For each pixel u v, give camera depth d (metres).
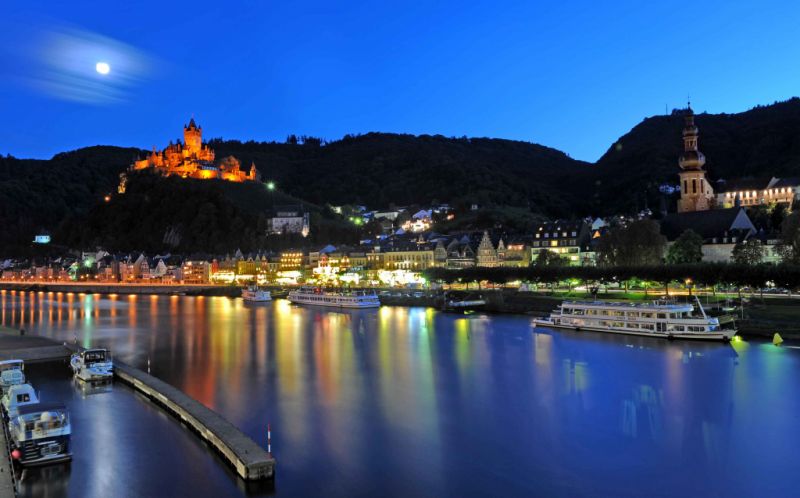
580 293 167.50
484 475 47.34
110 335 124.88
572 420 60.88
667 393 70.25
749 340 102.50
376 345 106.88
